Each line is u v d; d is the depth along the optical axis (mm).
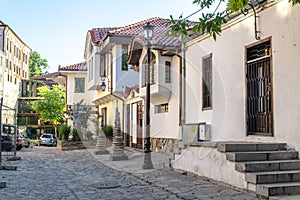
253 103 8648
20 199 6531
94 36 16891
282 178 6500
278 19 7742
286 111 7449
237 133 9172
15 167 10852
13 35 38375
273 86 7840
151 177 8602
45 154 17078
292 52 7316
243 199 6105
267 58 8188
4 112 33750
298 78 7145
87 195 6918
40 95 35781
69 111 22672
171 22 5598
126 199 6539
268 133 8086
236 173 6945
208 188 7152
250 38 8719
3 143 18031
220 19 5395
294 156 7145
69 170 10688
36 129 35969
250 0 8305
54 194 7016
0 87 34594
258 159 7059
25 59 44594
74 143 20875
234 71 9398
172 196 6742
